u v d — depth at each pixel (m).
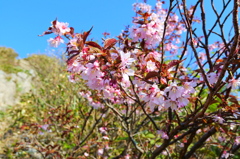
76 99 4.84
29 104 5.91
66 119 3.34
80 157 2.93
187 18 1.06
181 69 1.88
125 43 1.58
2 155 3.71
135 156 2.97
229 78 1.25
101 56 1.17
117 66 1.16
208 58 1.63
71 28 1.36
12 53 11.74
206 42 1.61
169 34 2.56
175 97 1.23
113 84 1.17
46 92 5.93
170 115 1.80
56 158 3.03
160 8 2.75
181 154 1.95
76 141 3.22
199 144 1.94
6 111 6.25
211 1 1.52
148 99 1.34
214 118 1.42
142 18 1.60
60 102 5.28
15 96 7.29
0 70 8.35
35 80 7.29
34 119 4.64
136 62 1.72
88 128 4.26
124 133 3.82
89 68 1.16
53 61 7.95
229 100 1.35
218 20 1.52
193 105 2.45
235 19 0.92
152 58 1.48
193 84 1.26
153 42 1.58
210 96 1.21
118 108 3.35
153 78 1.46
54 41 1.41
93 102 2.86
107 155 3.34
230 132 1.86
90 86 1.35
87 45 1.23
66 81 5.57
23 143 3.24
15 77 8.14
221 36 1.55
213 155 2.72
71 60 1.13
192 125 1.57
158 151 1.88
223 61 1.33
